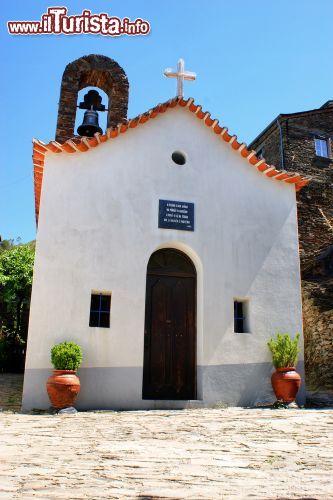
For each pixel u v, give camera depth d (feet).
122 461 13.52
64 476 11.89
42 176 30.25
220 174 32.40
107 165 29.89
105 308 28.25
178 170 31.45
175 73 33.76
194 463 13.38
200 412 24.85
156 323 29.45
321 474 12.34
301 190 55.16
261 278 31.37
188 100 32.19
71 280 27.30
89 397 26.03
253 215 32.42
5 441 16.40
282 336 29.91
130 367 27.02
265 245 32.12
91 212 28.73
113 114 37.17
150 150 31.17
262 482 11.51
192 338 29.86
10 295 56.49
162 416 23.15
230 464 13.32
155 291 29.99
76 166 29.27
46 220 27.84
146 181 30.48
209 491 10.73
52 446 15.58
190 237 30.40
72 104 36.04
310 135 58.29
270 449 15.30
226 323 29.76
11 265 57.88
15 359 53.67
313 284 44.21
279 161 57.06
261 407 28.02
